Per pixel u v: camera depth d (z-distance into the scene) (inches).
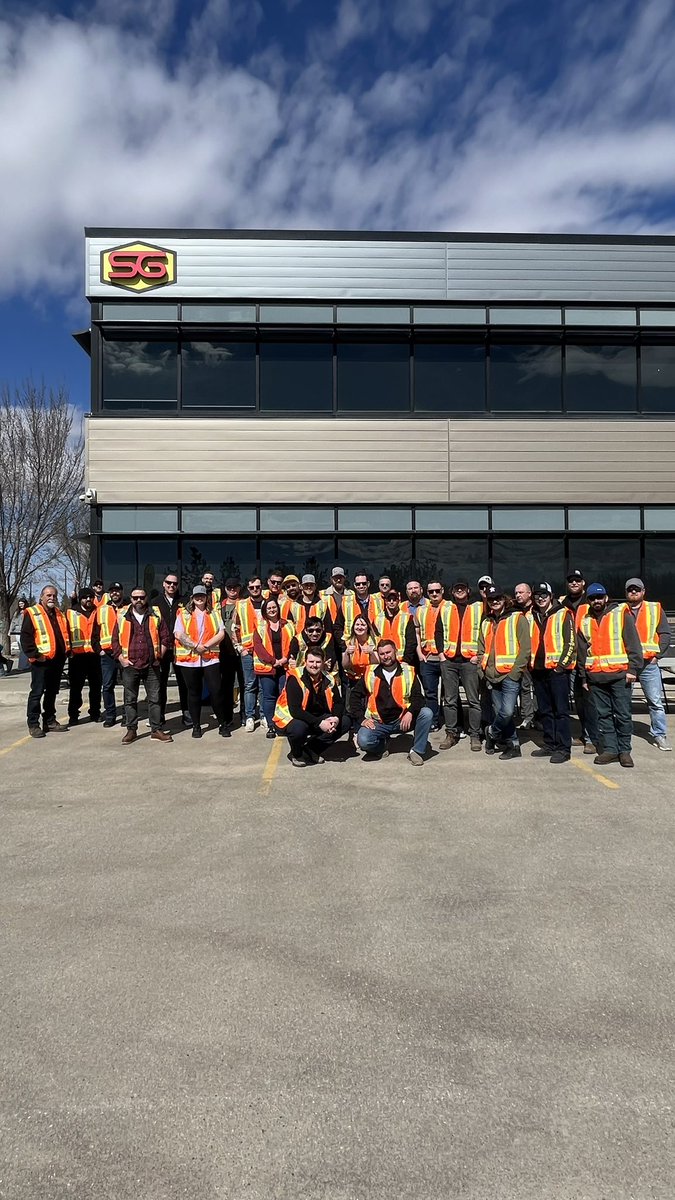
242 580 515.8
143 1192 80.0
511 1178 81.7
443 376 533.3
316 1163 84.1
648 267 536.7
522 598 293.6
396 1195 79.4
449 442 527.8
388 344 532.1
